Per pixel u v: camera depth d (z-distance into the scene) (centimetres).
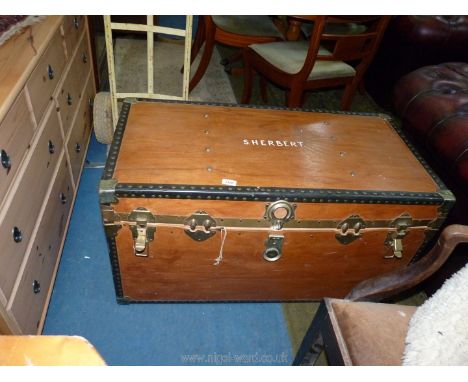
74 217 158
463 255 119
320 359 123
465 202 122
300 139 123
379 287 89
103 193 95
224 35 214
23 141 98
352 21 154
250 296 128
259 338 125
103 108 177
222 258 113
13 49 103
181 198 98
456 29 186
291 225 107
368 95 265
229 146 116
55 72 127
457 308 71
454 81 146
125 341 119
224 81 269
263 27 218
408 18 186
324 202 104
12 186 92
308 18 161
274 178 106
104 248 148
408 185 112
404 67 208
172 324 126
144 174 101
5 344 48
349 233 112
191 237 106
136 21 286
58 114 131
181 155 109
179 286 121
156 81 262
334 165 115
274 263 116
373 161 119
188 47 167
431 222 115
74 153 155
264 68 194
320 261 118
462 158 116
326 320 85
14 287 93
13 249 92
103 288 134
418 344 71
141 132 116
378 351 76
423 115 136
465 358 68
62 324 122
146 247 107
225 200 100
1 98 83
